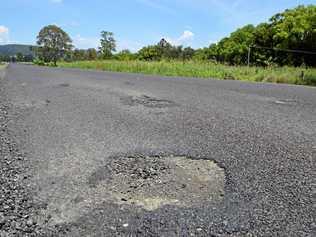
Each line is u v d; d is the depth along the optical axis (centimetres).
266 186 274
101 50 5656
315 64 2644
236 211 238
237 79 1509
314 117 518
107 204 252
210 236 210
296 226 220
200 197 259
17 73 1648
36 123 493
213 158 336
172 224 223
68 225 225
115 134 425
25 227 223
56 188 279
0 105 646
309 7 2842
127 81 1098
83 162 333
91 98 700
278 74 1500
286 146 369
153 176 297
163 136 412
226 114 534
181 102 648
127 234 213
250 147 367
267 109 584
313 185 276
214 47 4038
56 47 8025
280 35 2762
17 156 355
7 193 271
